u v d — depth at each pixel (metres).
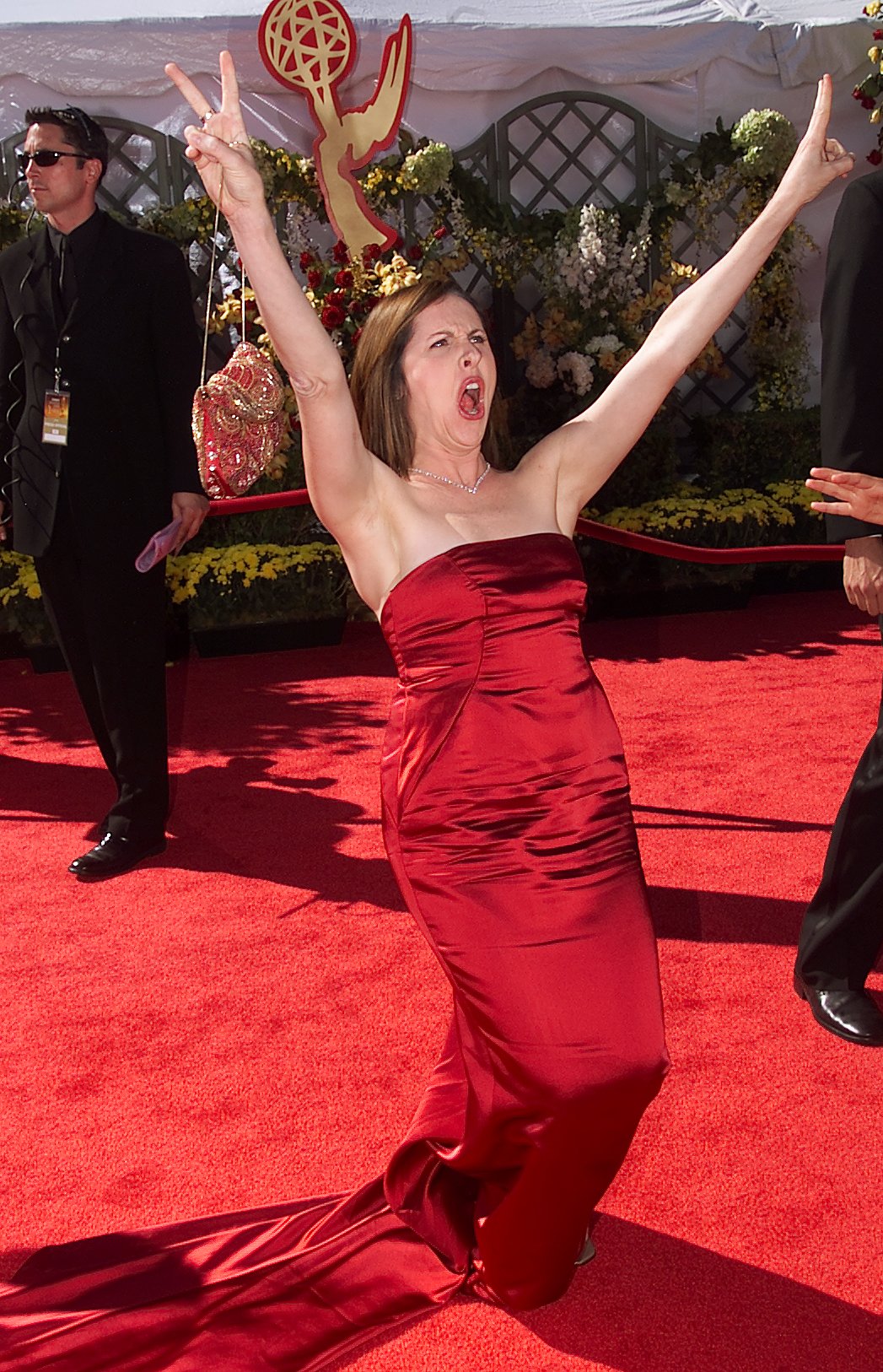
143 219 7.89
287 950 3.78
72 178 4.13
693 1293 2.33
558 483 2.44
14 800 5.25
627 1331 2.25
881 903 3.13
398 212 8.37
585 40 8.71
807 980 3.27
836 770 5.14
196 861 4.51
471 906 2.09
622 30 8.72
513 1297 2.18
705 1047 3.14
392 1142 2.81
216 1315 2.23
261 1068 3.13
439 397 2.29
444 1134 2.20
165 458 4.33
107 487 4.24
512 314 8.88
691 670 6.83
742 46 8.96
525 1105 2.01
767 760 5.29
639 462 8.33
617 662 7.06
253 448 2.64
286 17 3.95
